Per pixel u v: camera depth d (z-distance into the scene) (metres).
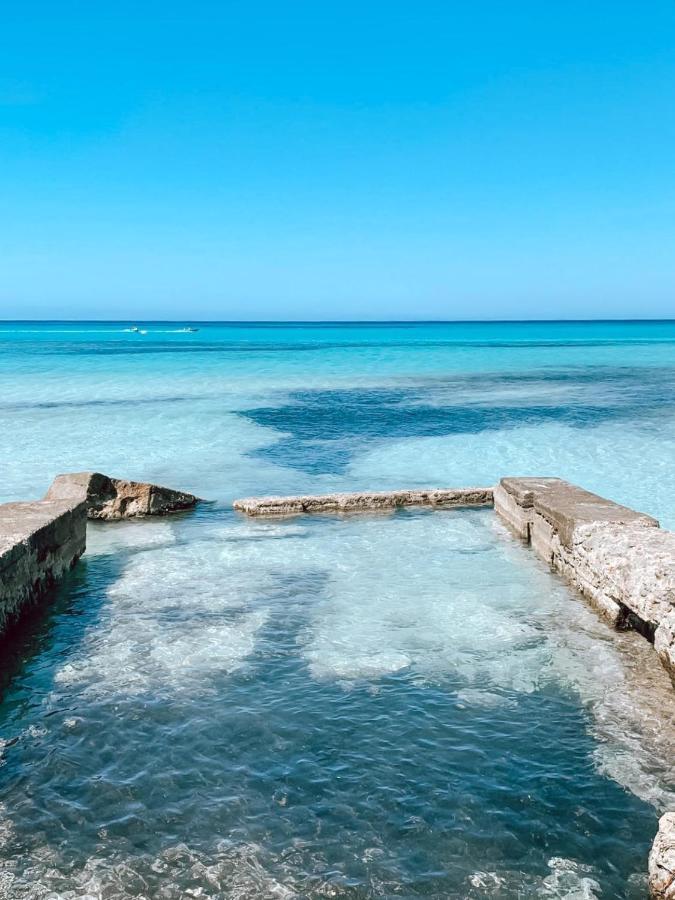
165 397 36.09
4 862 5.29
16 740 6.83
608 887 5.07
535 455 21.59
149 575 11.36
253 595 10.45
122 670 8.20
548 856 5.37
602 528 10.20
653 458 20.75
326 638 8.97
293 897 4.97
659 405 32.50
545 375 49.41
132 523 14.77
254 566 11.74
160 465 20.53
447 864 5.29
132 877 5.14
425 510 15.59
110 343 103.81
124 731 6.97
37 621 9.62
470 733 6.93
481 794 6.05
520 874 5.19
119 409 31.42
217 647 8.75
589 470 19.38
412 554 12.35
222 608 9.98
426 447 23.30
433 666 8.24
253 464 20.80
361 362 62.72
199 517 15.20
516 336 136.12
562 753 6.59
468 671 8.12
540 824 5.69
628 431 25.48
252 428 27.00
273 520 14.85
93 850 5.41
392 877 5.16
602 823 5.70
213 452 22.45
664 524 14.27
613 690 7.66
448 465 20.50
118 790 6.11
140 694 7.67
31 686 7.86
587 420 28.27
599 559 9.66
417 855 5.38
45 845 5.46
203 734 6.92
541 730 6.96
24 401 33.91
